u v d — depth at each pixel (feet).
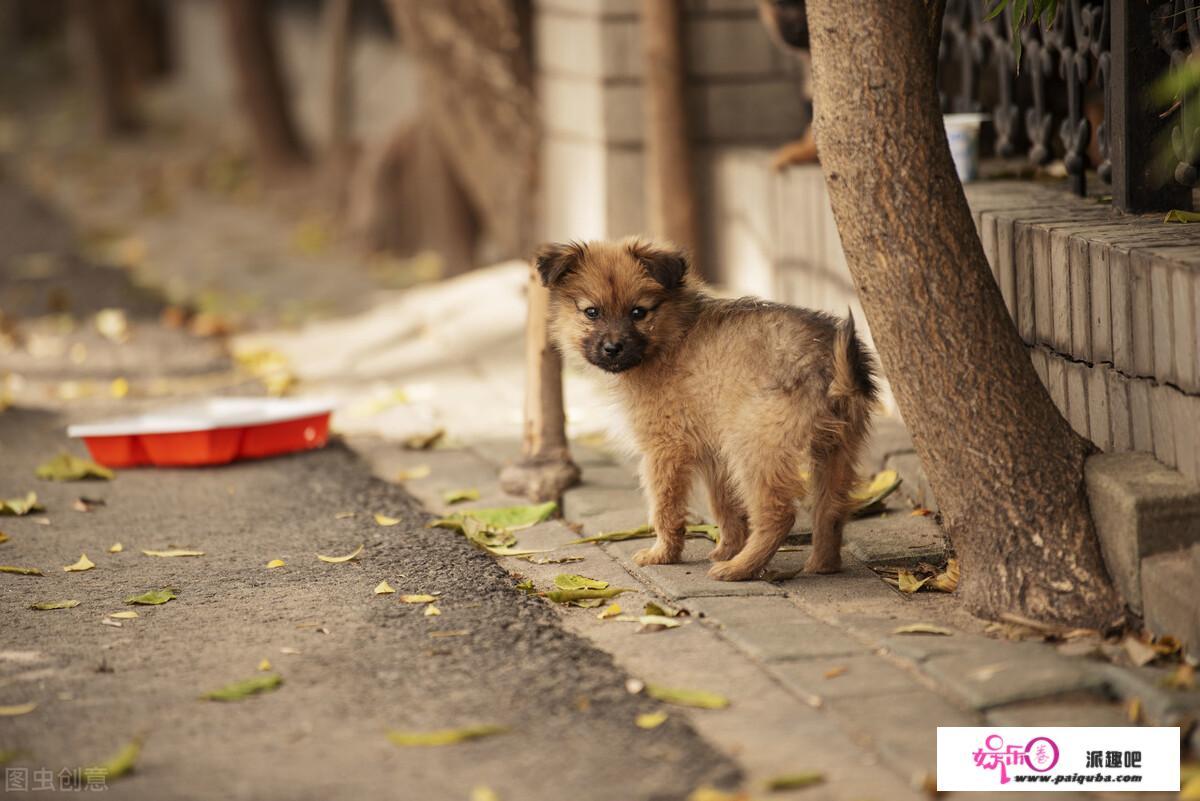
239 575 25.63
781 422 23.40
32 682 20.74
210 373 44.39
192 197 80.18
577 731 18.44
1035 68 31.65
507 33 49.90
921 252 21.39
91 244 68.74
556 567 25.59
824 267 35.24
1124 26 25.08
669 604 23.25
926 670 19.66
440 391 40.11
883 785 16.84
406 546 26.96
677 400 24.64
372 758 17.92
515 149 51.55
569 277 25.54
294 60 107.45
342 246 64.75
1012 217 26.11
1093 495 21.35
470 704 19.38
